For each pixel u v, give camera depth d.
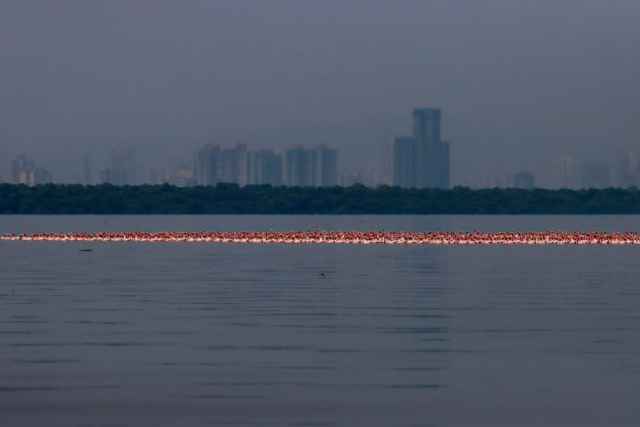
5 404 64.81
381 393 67.50
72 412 62.97
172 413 62.72
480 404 64.69
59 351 81.50
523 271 161.88
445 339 87.31
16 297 120.12
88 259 195.88
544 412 62.78
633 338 87.50
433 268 169.62
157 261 189.62
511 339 87.19
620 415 62.06
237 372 73.69
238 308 108.75
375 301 115.56
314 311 106.25
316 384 70.00
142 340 86.62
